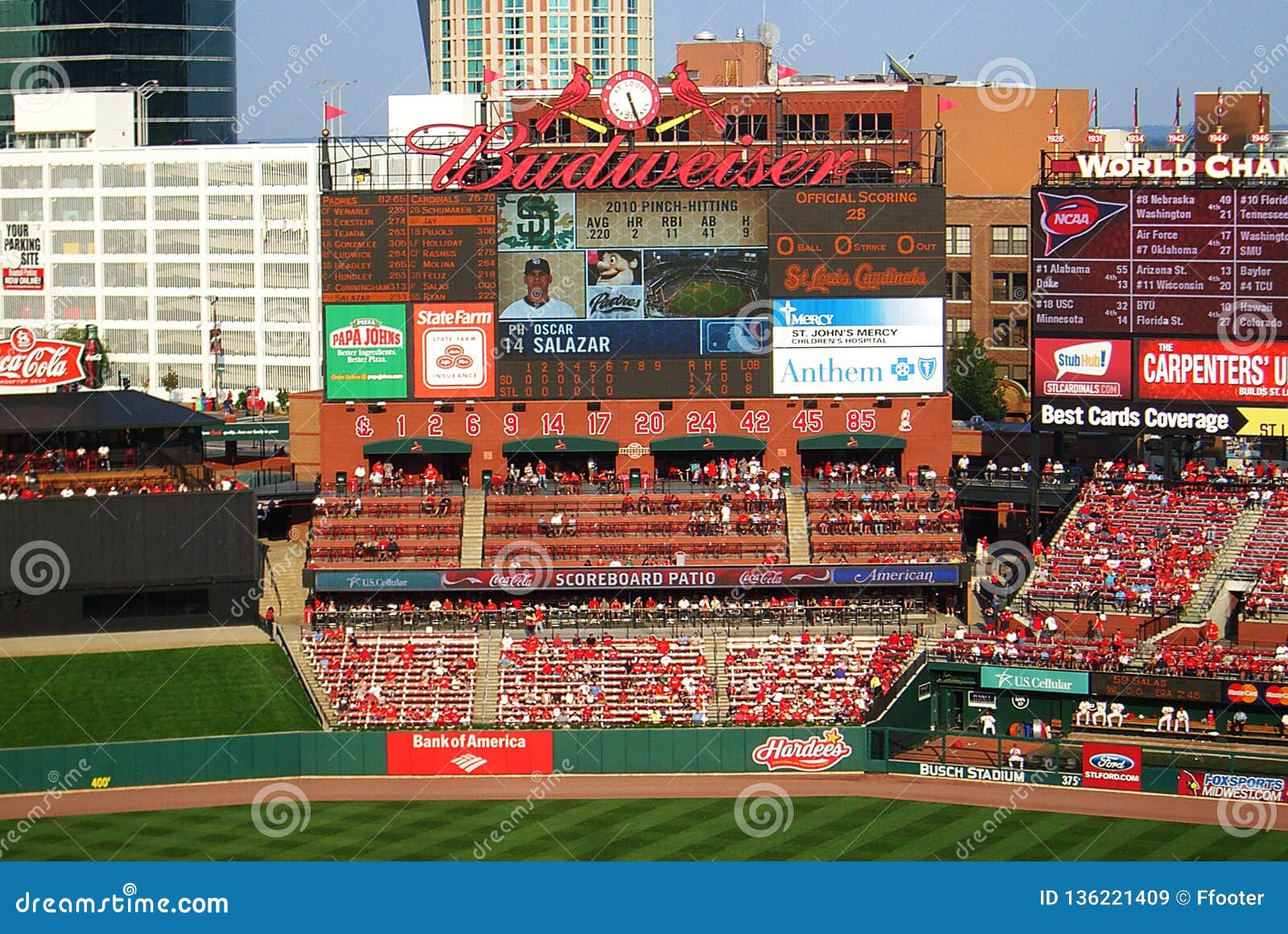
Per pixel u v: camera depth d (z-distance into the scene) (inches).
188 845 3157.0
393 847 3129.9
